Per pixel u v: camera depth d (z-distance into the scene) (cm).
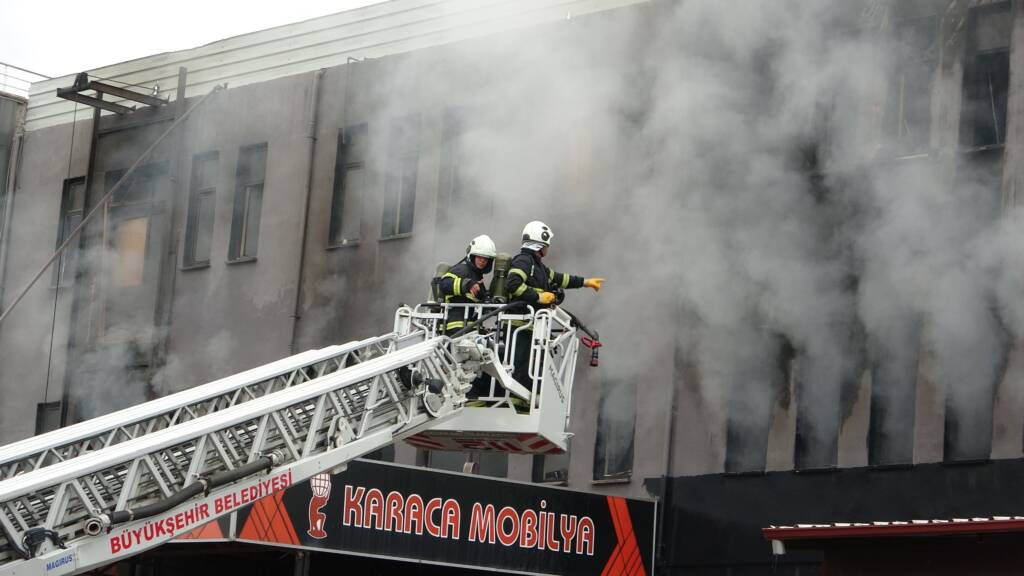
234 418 1123
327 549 1677
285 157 2517
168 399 1231
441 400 1267
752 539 1850
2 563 1006
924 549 1446
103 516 1034
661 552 1920
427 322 1377
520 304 1333
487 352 1282
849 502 1784
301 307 2431
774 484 1852
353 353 1366
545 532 1847
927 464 1731
